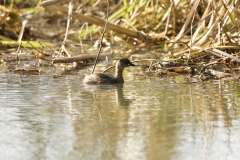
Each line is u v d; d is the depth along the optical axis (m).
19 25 22.44
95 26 20.81
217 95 13.01
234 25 16.53
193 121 10.84
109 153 9.13
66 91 13.73
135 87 14.20
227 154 9.07
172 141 9.70
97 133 10.18
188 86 14.14
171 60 16.58
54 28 24.75
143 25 21.44
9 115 11.43
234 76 15.12
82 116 11.34
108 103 12.41
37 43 20.47
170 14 20.89
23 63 17.69
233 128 10.38
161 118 11.09
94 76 14.80
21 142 9.77
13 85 14.38
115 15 20.11
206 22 19.41
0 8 21.80
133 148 9.38
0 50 19.81
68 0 16.00
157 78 15.36
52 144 9.64
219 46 16.16
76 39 22.12
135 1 20.53
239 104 12.10
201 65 16.03
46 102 12.53
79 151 9.28
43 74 16.00
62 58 17.03
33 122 10.93
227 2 16.94
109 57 18.64
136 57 18.39
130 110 11.76
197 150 9.23
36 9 23.41
